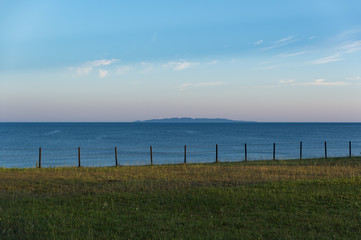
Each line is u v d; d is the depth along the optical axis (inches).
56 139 3412.9
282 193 513.0
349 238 326.6
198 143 2819.9
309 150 2005.4
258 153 1859.0
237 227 364.2
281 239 323.9
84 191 551.5
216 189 542.9
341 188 550.9
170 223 371.9
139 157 1702.8
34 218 384.5
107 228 355.6
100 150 2169.0
